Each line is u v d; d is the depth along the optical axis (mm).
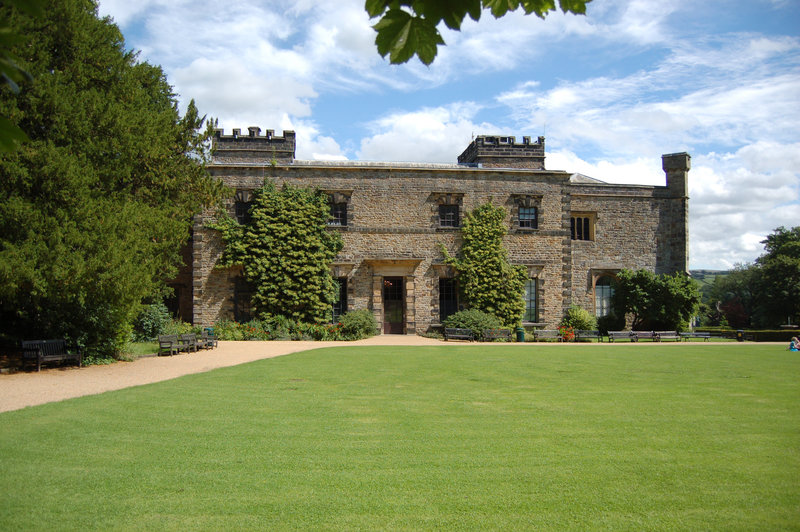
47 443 7820
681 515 5660
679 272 33469
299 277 27391
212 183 22766
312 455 7504
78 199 14398
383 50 2637
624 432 8820
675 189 36750
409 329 28812
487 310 28891
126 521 5387
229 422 9203
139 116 17219
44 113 14820
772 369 16328
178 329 25469
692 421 9562
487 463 7238
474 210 29750
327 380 13578
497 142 32250
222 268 27578
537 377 14461
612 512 5727
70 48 16234
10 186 14164
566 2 3049
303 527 5332
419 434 8609
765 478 6738
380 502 5941
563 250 30297
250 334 26031
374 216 29109
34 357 15008
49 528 5199
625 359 18828
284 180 28516
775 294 43281
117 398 11031
